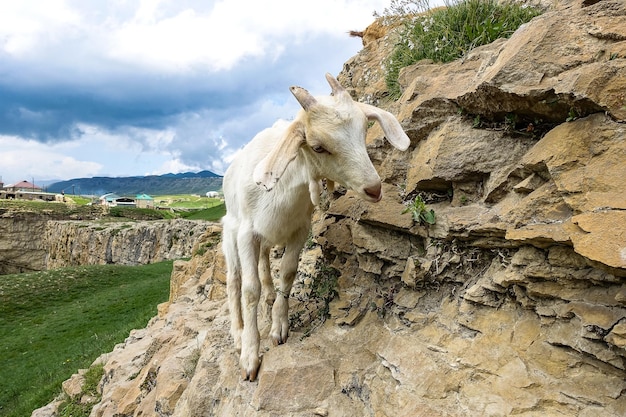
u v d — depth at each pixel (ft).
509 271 11.50
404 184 16.03
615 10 11.68
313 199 12.53
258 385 13.46
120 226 178.70
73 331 68.44
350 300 16.15
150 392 20.22
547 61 11.82
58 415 28.66
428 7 22.22
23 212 244.63
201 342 20.75
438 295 13.78
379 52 29.94
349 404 12.59
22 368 56.13
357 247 16.22
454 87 15.05
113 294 86.43
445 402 10.82
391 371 12.31
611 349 9.30
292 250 15.26
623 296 9.18
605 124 10.31
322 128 10.92
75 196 503.61
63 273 107.55
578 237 9.39
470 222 12.73
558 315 10.36
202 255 46.88
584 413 9.20
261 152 14.58
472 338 11.83
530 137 13.00
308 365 13.55
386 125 11.80
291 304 17.44
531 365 10.43
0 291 93.56
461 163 13.71
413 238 14.99
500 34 17.95
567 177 10.44
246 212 14.74
